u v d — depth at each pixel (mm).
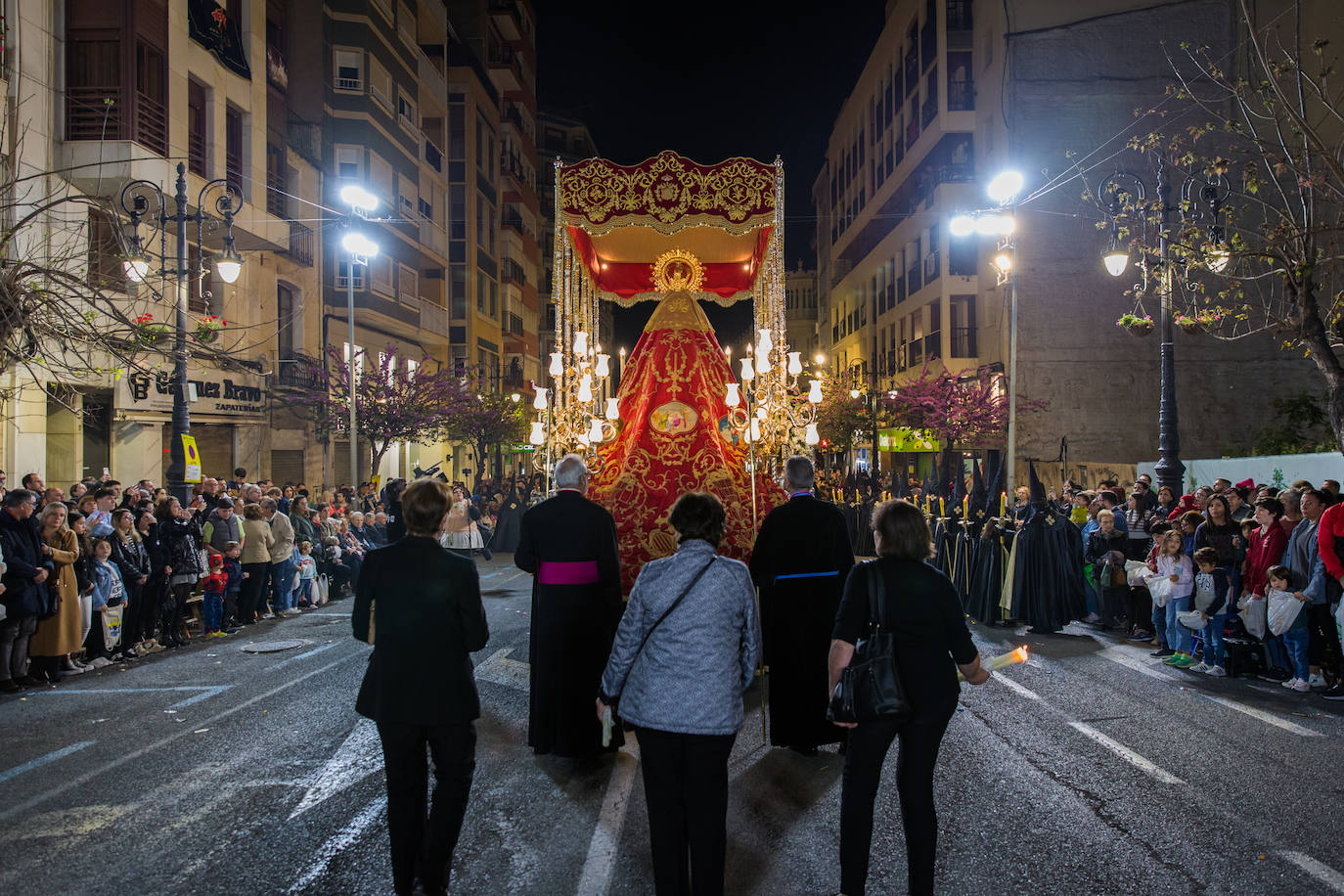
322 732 7059
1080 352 24469
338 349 29375
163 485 20500
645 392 8664
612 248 11164
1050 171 24453
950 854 4742
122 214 17094
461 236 43656
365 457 32344
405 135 34594
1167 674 9172
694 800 3836
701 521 4129
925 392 27984
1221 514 9719
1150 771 6070
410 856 4172
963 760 6316
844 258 57656
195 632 11914
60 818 5301
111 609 9805
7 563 8445
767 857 4719
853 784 4094
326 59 29844
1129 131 23953
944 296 32312
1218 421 24016
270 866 4641
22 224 9039
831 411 34500
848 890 4062
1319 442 22531
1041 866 4590
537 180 66625
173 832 5074
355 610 4344
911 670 4008
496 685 8742
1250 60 21531
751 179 9383
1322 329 11406
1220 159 13812
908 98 38812
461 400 29391
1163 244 14172
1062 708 7762
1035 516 11945
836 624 4176
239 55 23062
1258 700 8039
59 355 15562
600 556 6359
